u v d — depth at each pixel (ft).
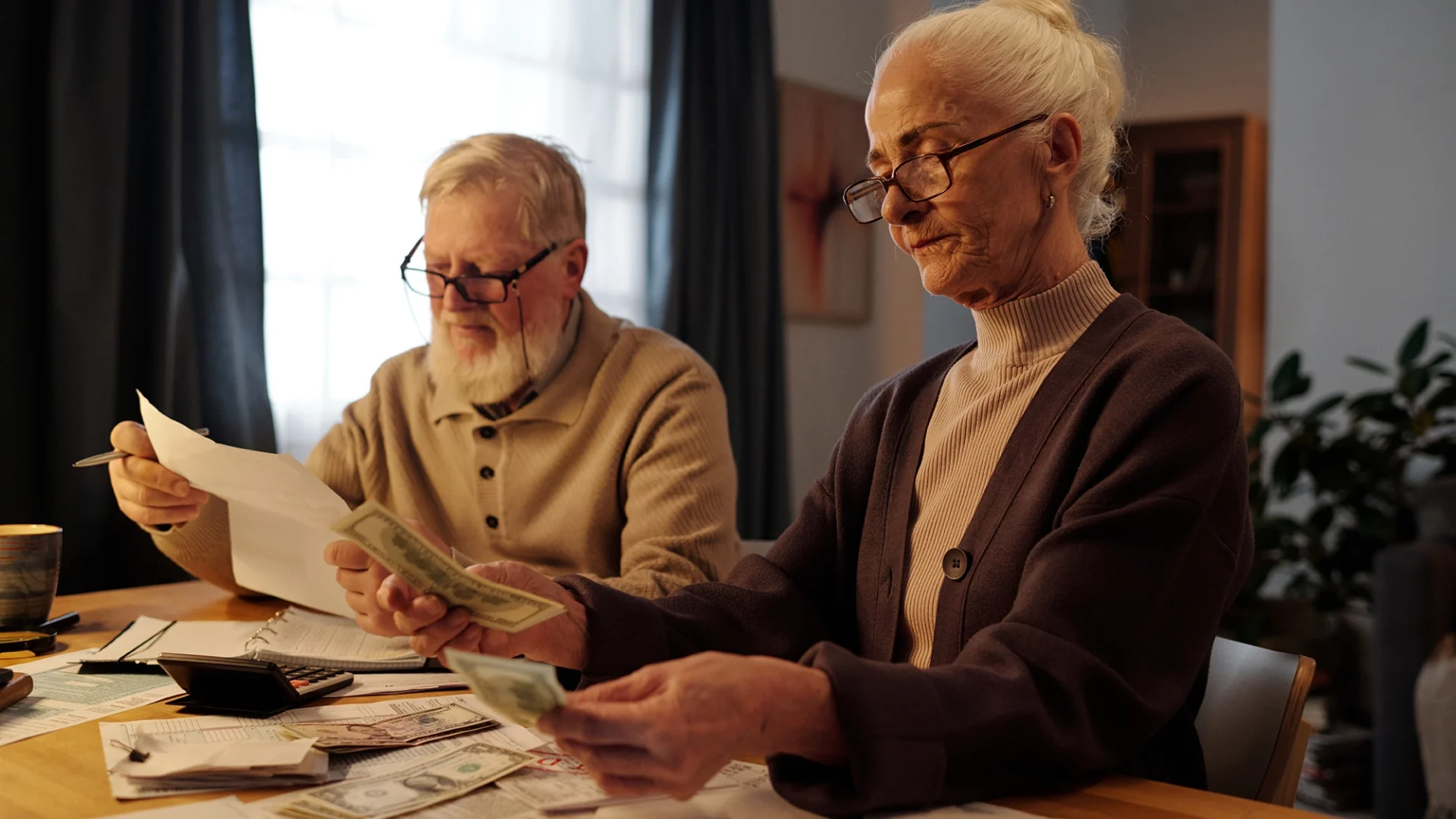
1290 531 12.76
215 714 3.62
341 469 6.39
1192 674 3.16
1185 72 20.56
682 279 13.06
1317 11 15.42
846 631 4.37
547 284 5.77
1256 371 19.12
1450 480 4.50
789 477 14.19
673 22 13.00
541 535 5.94
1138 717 3.01
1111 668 3.03
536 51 12.00
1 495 7.90
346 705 3.75
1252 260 18.95
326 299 10.23
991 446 3.85
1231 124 18.80
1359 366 14.55
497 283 5.65
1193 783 3.44
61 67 7.93
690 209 13.17
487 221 5.63
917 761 2.69
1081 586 3.10
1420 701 4.41
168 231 8.47
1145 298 19.48
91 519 8.07
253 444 9.21
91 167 8.08
